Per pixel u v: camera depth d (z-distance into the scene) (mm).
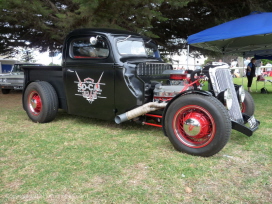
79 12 7172
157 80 4277
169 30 11602
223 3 9930
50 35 8766
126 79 3865
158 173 2627
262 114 5539
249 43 8141
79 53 4344
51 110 4695
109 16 6875
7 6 6809
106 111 4168
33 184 2387
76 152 3240
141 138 3859
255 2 9266
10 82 9188
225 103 3230
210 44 8289
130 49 4289
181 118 3254
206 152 3000
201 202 2104
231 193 2238
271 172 2648
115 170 2701
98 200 2129
